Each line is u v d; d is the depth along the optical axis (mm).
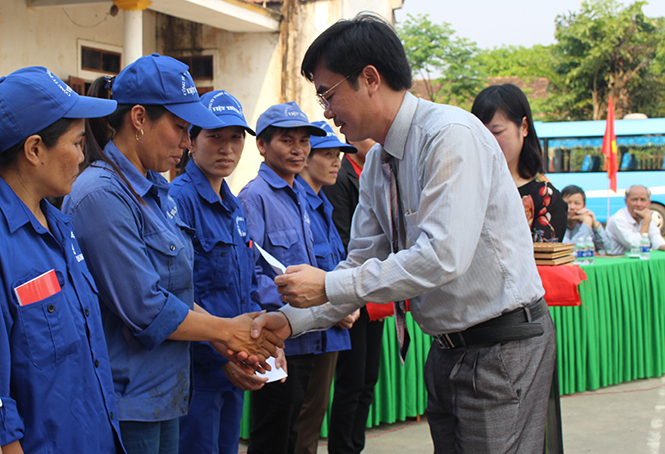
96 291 1474
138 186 1681
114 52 9141
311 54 1688
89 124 1689
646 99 20266
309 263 2596
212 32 9977
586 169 12648
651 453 3254
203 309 1968
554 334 1838
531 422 1771
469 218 1546
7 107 1275
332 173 2943
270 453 2418
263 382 2053
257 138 2654
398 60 1645
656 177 12289
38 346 1254
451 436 1886
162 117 1683
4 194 1280
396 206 1812
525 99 2723
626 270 4520
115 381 1616
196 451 2045
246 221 2443
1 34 7398
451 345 1782
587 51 20453
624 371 4574
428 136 1628
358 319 2842
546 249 2789
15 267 1245
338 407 2859
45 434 1263
